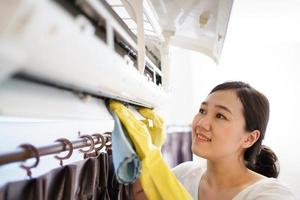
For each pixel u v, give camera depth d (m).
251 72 2.74
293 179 2.57
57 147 0.48
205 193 0.97
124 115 0.56
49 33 0.22
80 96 0.45
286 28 2.35
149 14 0.72
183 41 1.04
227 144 0.82
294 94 2.65
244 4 1.94
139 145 0.54
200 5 0.70
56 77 0.28
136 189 0.79
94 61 0.31
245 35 2.51
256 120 0.86
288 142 2.62
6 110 0.28
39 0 0.21
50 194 0.45
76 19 0.29
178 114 2.55
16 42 0.20
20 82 0.30
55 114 0.36
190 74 2.71
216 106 0.83
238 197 0.85
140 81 0.54
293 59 2.68
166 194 0.56
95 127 0.99
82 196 0.56
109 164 0.71
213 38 0.91
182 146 2.22
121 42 0.51
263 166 1.06
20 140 0.60
